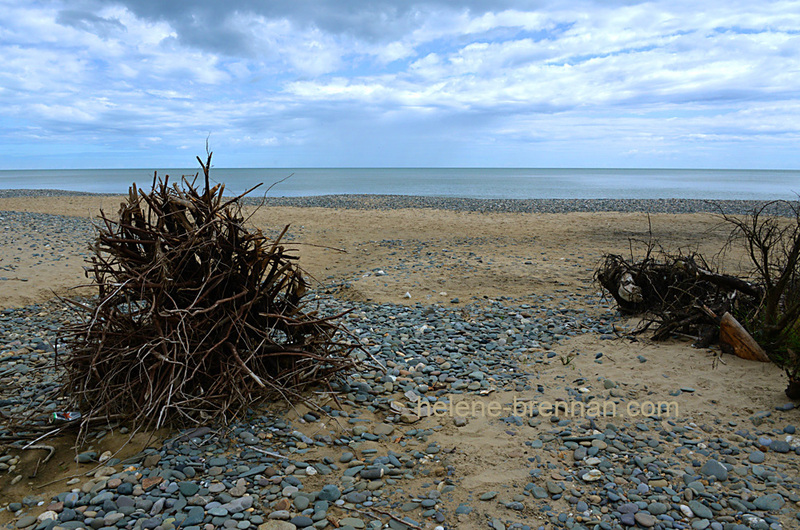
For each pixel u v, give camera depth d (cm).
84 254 1000
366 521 264
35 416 369
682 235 1340
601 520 262
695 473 304
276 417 372
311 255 1087
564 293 757
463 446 339
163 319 364
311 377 416
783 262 577
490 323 614
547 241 1270
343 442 343
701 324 525
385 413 391
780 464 310
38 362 497
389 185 5662
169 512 266
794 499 275
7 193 3019
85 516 262
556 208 2158
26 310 675
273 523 259
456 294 759
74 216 1653
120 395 355
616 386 424
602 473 304
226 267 390
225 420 349
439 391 426
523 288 789
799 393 375
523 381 445
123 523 256
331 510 272
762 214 1791
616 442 337
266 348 405
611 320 615
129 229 373
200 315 376
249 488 289
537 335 568
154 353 345
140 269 364
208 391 366
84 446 334
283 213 1864
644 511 269
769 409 374
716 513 268
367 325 609
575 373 456
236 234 397
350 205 2256
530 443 340
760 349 457
